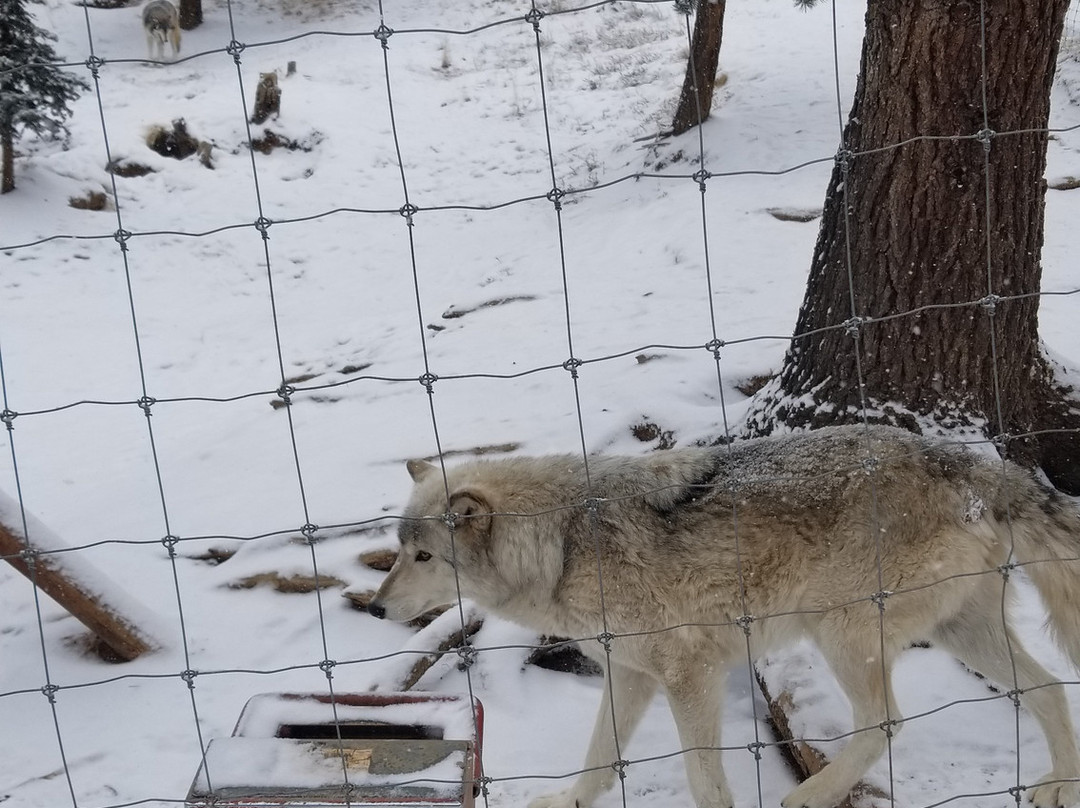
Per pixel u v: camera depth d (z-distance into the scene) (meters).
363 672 4.86
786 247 9.95
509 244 13.41
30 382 10.91
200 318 12.76
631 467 3.94
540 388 7.42
